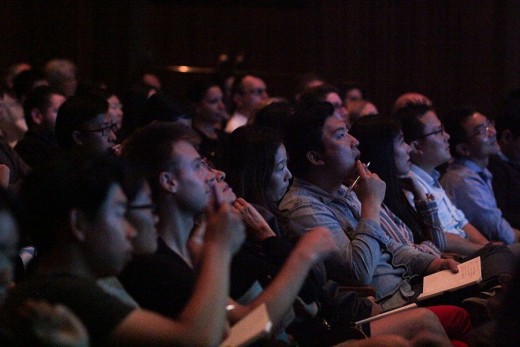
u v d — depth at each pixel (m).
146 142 3.50
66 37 11.87
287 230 4.75
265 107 6.20
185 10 12.36
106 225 2.74
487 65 11.55
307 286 4.07
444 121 7.05
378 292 4.83
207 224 2.94
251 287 3.87
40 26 11.86
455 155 7.01
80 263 2.75
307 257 3.45
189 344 2.70
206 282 2.81
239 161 4.68
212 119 8.45
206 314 2.75
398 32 12.02
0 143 5.59
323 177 5.03
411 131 6.27
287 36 12.48
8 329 2.58
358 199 5.34
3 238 2.74
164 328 2.68
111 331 2.63
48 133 6.29
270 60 12.52
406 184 5.70
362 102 8.20
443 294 4.64
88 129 5.16
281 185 4.75
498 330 2.77
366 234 4.71
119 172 2.82
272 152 4.68
